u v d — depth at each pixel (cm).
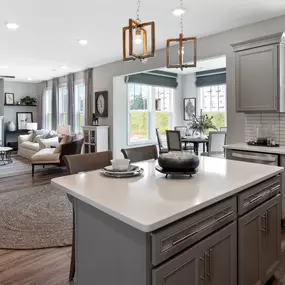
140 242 117
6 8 321
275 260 205
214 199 137
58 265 237
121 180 173
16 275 221
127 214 116
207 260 138
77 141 588
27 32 410
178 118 785
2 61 623
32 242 278
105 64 649
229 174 187
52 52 534
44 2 305
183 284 125
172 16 347
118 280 130
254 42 338
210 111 727
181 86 785
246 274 170
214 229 142
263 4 313
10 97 980
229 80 402
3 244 274
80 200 154
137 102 704
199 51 437
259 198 180
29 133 934
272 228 199
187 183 164
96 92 677
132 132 694
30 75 842
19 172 602
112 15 343
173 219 115
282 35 317
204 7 320
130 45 178
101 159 223
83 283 157
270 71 327
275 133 361
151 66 524
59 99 888
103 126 637
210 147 546
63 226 317
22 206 383
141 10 327
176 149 586
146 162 234
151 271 114
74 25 380
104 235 138
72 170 203
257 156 322
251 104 347
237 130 398
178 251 122
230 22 369
